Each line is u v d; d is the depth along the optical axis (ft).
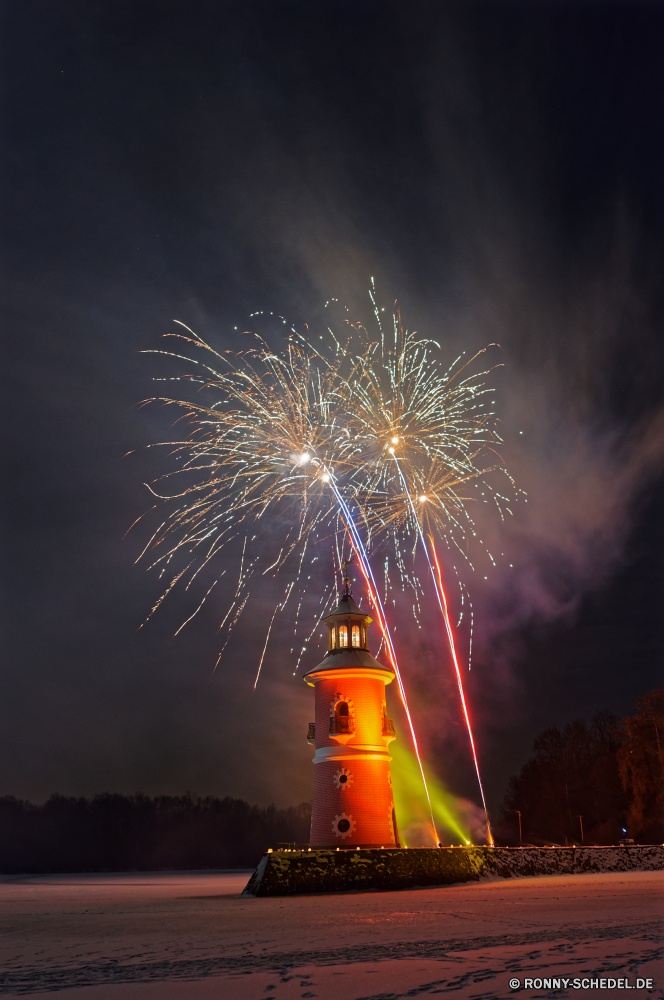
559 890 101.14
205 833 500.33
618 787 264.11
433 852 119.96
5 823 460.96
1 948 61.36
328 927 65.16
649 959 42.50
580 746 313.32
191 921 79.20
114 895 157.58
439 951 48.11
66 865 453.17
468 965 42.22
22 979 44.06
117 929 75.05
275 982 39.40
